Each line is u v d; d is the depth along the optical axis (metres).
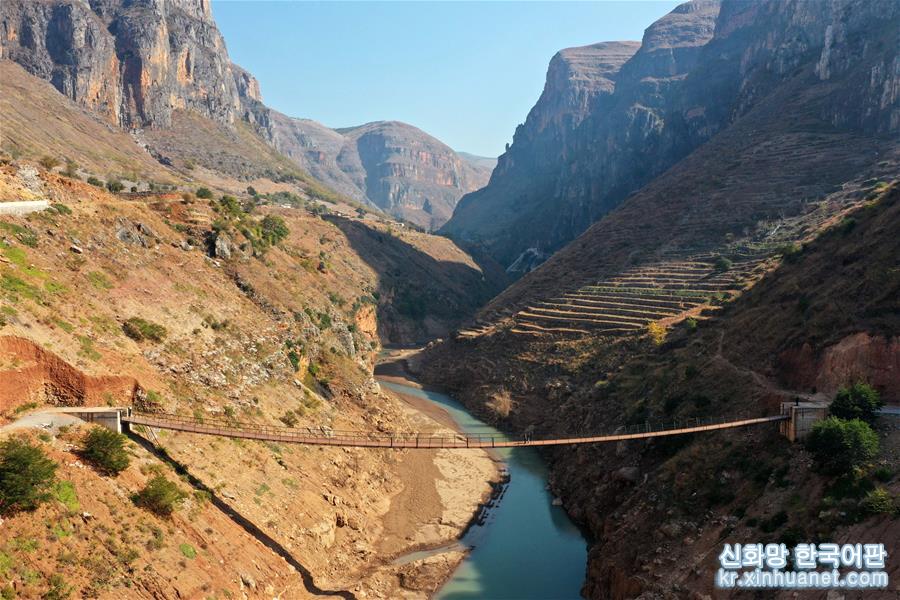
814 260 91.38
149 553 44.72
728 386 77.75
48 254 64.56
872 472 52.88
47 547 40.00
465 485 89.38
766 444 63.69
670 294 128.75
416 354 184.25
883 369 64.94
